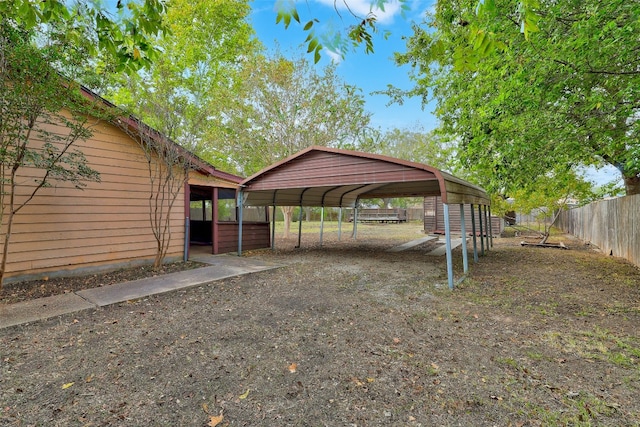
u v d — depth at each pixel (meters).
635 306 4.09
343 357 2.78
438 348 2.96
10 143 4.30
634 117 4.43
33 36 4.23
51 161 4.61
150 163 6.54
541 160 5.69
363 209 28.28
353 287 5.24
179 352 2.86
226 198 9.89
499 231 15.05
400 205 35.00
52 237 5.46
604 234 9.45
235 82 12.41
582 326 3.46
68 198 5.65
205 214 11.30
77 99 4.99
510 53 4.24
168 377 2.45
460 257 8.44
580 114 4.55
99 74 5.14
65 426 1.88
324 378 2.45
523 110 4.96
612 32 3.41
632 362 2.63
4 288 4.77
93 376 2.44
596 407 2.05
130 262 6.55
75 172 5.19
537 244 11.00
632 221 7.15
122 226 6.42
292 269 6.71
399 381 2.40
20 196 5.11
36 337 3.15
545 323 3.56
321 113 11.65
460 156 8.64
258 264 7.18
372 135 12.73
